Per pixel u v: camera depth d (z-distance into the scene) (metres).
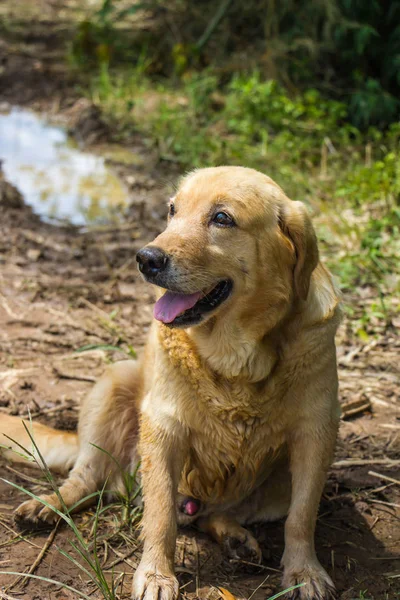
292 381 1.99
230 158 4.41
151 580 1.91
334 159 4.43
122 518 2.13
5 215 3.68
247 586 1.98
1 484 2.23
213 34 6.20
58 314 2.96
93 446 2.19
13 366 2.68
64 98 5.51
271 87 4.99
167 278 1.94
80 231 3.59
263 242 1.98
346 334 2.91
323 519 2.19
